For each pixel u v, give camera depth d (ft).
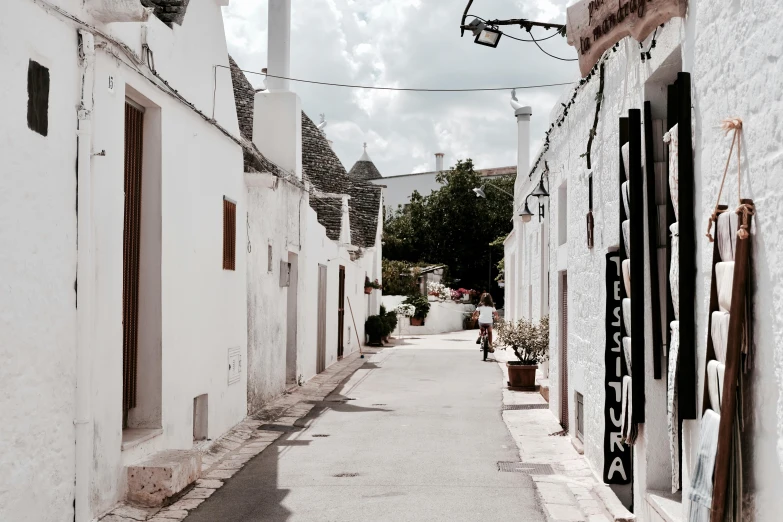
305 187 50.16
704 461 13.93
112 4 19.65
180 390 26.84
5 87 15.93
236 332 34.76
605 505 21.90
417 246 151.74
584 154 27.09
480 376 57.72
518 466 27.61
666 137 17.85
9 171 16.08
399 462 28.19
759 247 12.34
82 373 18.92
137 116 24.59
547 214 44.78
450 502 22.57
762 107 12.21
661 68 18.95
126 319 23.95
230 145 33.55
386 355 76.59
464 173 150.20
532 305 55.72
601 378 25.29
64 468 18.35
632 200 20.53
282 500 22.79
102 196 20.29
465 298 136.15
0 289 15.72
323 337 60.90
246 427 34.76
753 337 12.56
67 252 18.52
